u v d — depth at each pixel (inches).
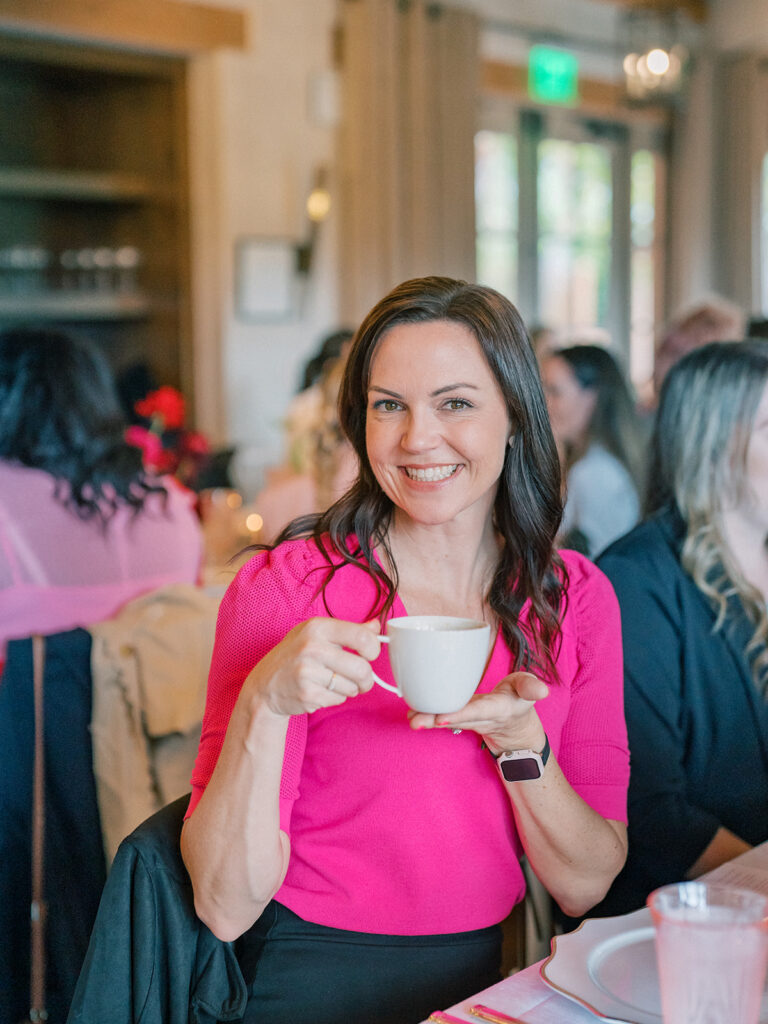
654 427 68.6
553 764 45.6
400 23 207.9
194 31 185.5
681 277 278.2
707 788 63.6
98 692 62.2
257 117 195.5
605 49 254.2
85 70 197.6
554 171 255.0
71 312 191.8
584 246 263.4
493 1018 35.8
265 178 198.2
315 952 45.8
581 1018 36.1
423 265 213.0
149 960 43.4
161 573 83.9
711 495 64.5
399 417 45.5
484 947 46.9
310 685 38.2
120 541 81.7
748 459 64.2
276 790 41.4
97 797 62.3
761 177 276.2
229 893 42.0
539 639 48.9
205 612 65.1
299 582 47.1
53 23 169.6
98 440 80.9
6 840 60.9
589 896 48.5
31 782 61.3
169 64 190.4
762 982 30.3
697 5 268.5
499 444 46.1
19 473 78.7
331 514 48.9
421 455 44.7
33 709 61.1
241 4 190.7
